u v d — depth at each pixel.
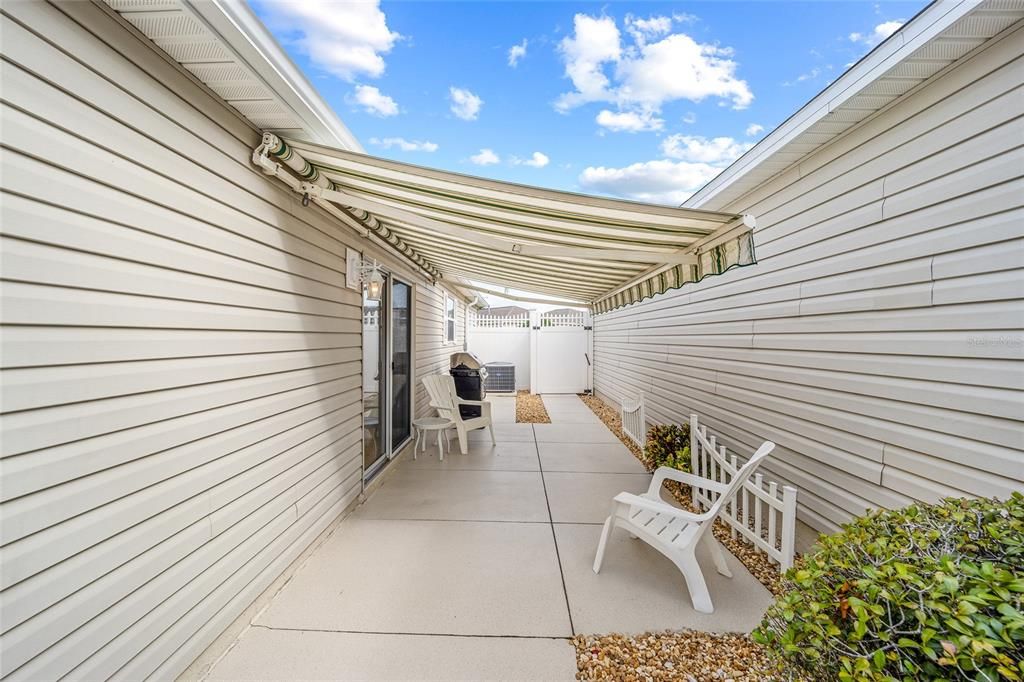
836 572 1.52
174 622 2.03
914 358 2.62
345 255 4.11
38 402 1.47
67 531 1.56
